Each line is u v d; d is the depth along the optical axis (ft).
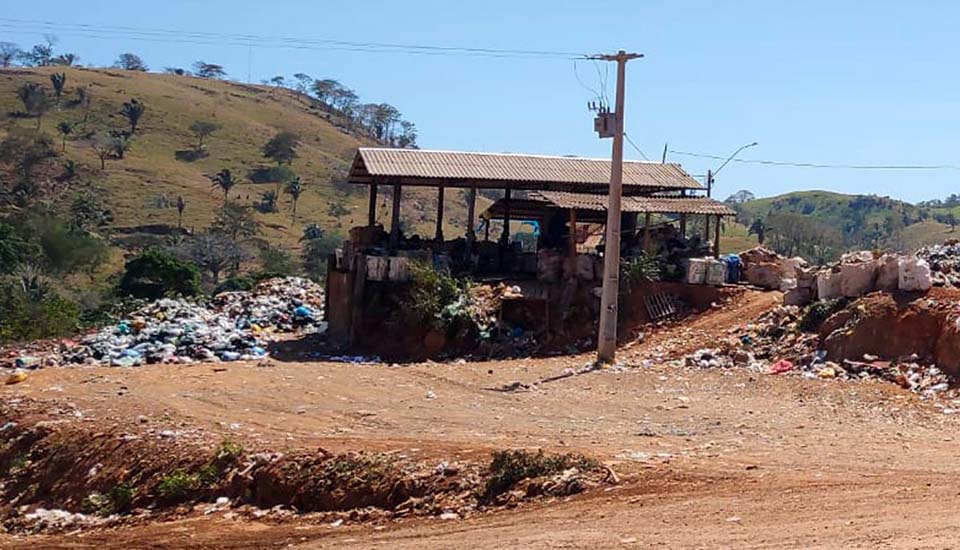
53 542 50.34
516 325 100.07
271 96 559.79
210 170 411.75
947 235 329.52
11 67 522.47
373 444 54.49
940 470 44.42
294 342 106.42
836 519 35.73
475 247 113.70
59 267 242.78
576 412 65.21
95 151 399.85
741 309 95.45
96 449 61.67
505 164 115.03
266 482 51.75
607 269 86.63
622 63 86.12
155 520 52.49
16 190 328.08
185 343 101.19
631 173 117.19
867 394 66.13
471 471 47.52
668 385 74.49
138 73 544.62
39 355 100.68
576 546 35.70
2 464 65.62
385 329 101.96
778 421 59.52
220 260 266.36
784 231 248.32
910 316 73.56
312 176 428.97
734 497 40.40
